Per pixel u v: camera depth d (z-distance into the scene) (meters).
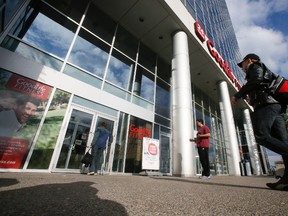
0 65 4.83
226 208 1.26
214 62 12.59
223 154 15.66
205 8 15.58
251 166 19.09
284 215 1.07
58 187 1.96
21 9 5.36
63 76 6.18
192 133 8.04
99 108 7.04
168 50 11.52
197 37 10.98
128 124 8.00
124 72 8.95
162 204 1.37
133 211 1.14
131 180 3.56
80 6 7.98
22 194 1.46
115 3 8.72
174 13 9.11
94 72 7.41
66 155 5.61
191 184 3.05
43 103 5.46
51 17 6.61
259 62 2.18
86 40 7.62
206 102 16.81
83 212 1.06
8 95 4.83
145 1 8.55
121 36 9.70
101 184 2.52
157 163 7.76
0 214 0.94
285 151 1.92
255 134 2.12
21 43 5.42
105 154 6.68
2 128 4.57
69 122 5.96
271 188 2.34
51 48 6.22
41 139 5.17
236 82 16.98
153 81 10.75
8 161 4.48
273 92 2.01
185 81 8.73
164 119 10.30
